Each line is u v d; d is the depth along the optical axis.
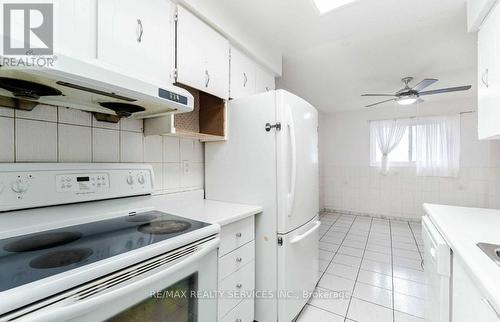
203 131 1.89
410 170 4.55
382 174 4.81
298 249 1.69
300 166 1.71
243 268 1.47
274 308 1.56
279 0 1.64
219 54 1.67
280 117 1.55
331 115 5.39
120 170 1.29
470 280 0.83
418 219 4.47
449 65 2.72
